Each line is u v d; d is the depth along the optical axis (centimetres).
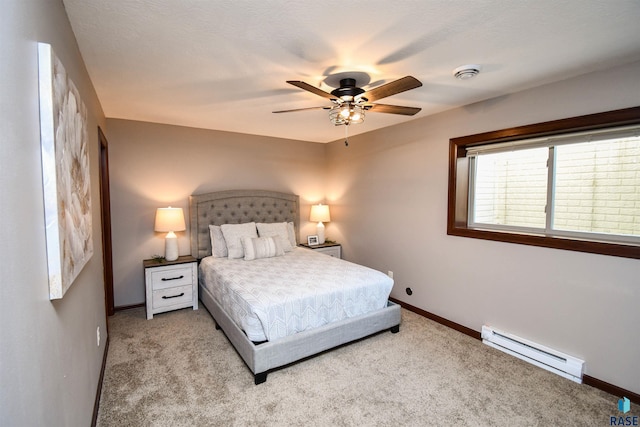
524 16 153
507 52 192
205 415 192
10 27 74
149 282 340
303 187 509
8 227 70
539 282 253
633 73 202
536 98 250
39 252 91
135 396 209
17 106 78
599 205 231
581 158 240
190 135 405
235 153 440
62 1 138
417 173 359
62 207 106
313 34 171
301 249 450
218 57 198
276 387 221
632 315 205
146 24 160
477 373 239
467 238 306
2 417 63
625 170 217
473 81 239
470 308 306
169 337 297
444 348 279
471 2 142
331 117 258
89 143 201
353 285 283
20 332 75
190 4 143
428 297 350
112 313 355
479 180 316
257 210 455
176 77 231
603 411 197
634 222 214
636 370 205
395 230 392
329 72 223
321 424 186
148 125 376
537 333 255
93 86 241
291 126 398
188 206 407
